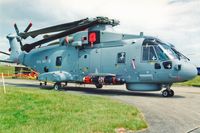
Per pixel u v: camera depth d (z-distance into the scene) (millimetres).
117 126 8711
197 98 17891
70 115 10039
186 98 17828
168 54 18656
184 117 10844
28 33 25969
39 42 23828
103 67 21500
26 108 11164
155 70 18891
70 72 23594
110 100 14734
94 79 21516
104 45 21797
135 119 9633
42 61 26109
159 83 19344
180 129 8805
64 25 23500
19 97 13336
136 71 19703
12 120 9141
